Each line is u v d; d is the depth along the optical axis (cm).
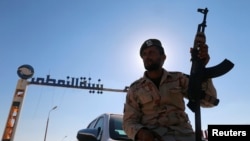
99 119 501
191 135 242
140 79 262
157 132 235
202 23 222
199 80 210
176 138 234
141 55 260
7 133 2838
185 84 253
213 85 228
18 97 3012
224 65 217
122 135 402
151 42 255
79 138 399
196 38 217
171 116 242
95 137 395
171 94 246
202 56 213
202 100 224
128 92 264
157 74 257
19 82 3058
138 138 230
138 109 255
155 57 251
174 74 257
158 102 244
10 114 2936
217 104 222
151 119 243
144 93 248
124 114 259
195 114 204
